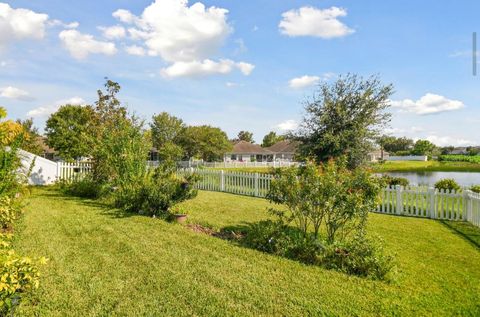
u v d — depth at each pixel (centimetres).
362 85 1770
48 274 478
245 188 1565
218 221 889
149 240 667
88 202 1135
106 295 421
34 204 1061
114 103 1739
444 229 867
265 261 566
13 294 344
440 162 7162
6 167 714
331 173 625
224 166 5350
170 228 771
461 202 1033
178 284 459
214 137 5466
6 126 725
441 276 526
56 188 1530
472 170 4859
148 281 467
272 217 956
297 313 393
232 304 410
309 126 1847
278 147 7681
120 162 1102
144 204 924
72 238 667
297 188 632
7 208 691
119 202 1043
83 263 529
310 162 657
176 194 917
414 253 649
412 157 8938
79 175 1504
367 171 641
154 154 5928
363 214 604
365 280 499
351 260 544
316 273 520
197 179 966
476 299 443
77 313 377
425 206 1073
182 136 5391
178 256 575
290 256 596
